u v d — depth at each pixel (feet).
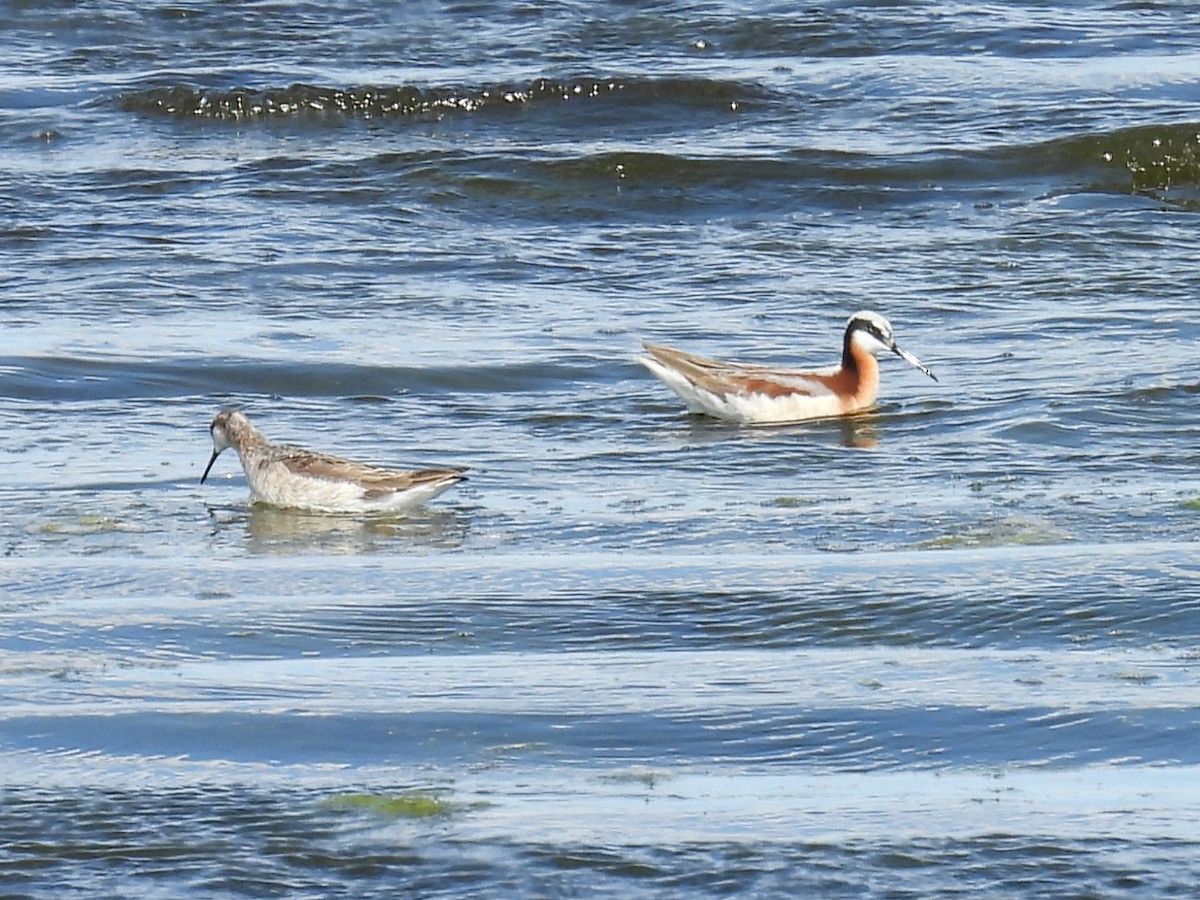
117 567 48.08
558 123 110.52
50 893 29.45
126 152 105.70
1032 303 81.92
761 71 116.67
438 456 61.77
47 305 80.59
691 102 111.96
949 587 45.03
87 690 38.22
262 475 55.21
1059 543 49.16
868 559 47.91
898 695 37.83
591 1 129.80
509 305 82.23
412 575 47.16
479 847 30.99
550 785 33.68
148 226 92.99
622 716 36.88
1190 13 129.18
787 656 40.63
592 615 43.60
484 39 123.75
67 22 126.11
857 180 100.53
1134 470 58.03
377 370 71.61
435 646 41.63
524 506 55.06
